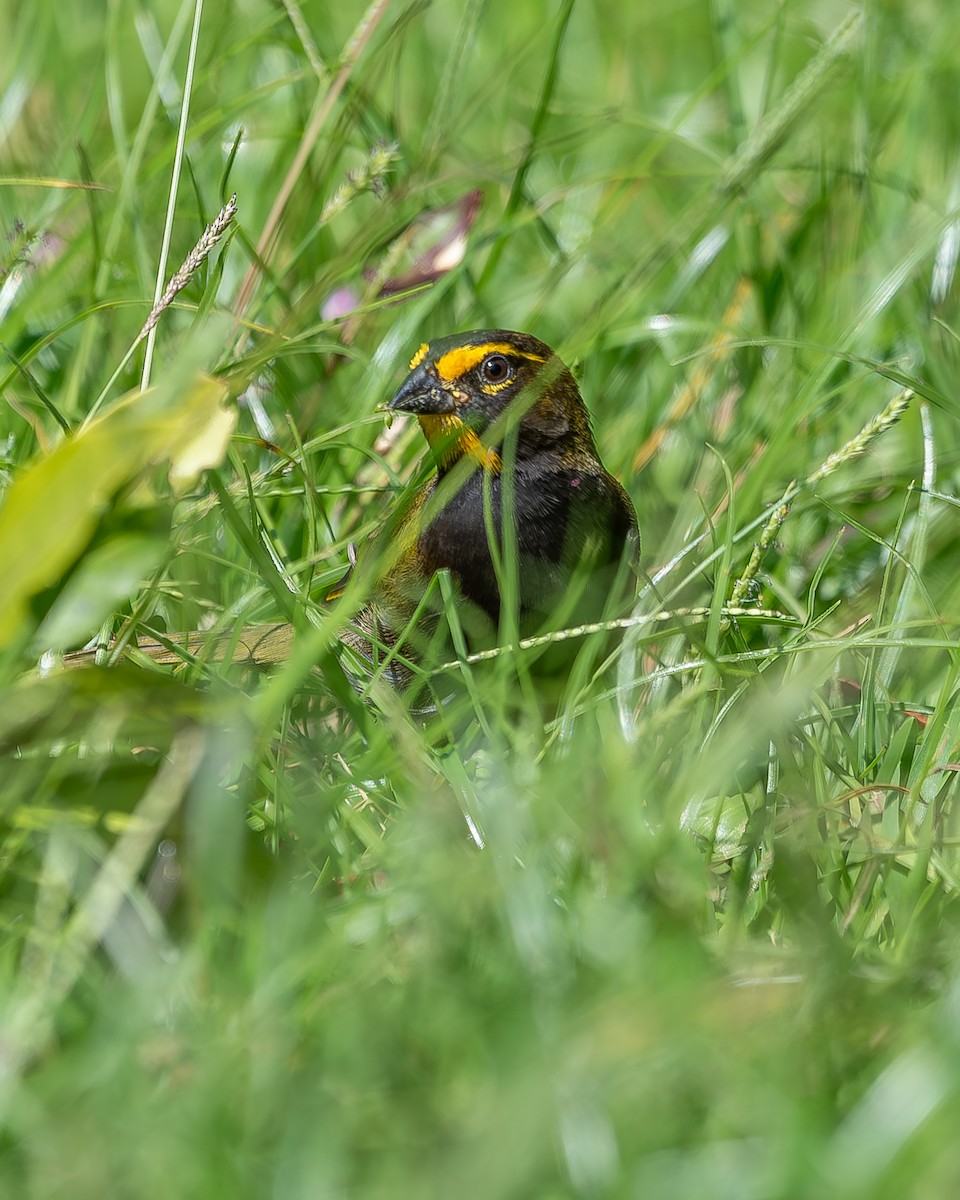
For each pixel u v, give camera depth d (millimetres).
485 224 11547
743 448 9500
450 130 10539
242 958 4828
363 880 5527
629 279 10188
